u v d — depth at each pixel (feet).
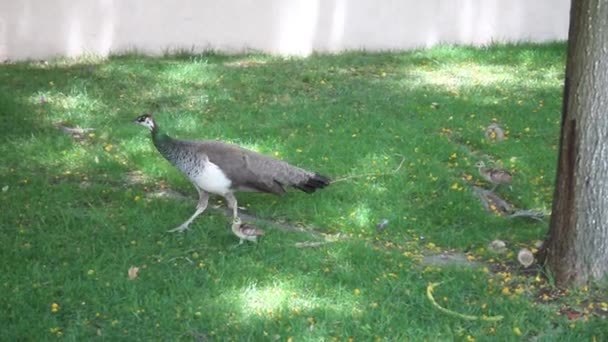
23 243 24.97
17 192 28.32
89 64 43.73
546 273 23.58
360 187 29.09
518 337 20.88
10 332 20.51
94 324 21.16
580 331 21.16
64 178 30.17
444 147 32.78
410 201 28.68
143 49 46.26
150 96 38.78
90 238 25.39
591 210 22.72
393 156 31.83
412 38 49.03
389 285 23.06
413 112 37.19
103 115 36.14
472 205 28.25
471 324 21.40
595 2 21.94
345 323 21.18
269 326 20.97
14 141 32.94
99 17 45.37
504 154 32.68
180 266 23.95
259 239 25.35
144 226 26.16
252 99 38.63
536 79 43.16
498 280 23.57
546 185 30.09
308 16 47.52
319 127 34.91
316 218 27.12
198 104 37.86
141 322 21.18
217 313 21.49
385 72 43.62
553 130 35.47
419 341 20.58
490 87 41.37
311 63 44.88
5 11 44.24
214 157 25.53
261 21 47.19
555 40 50.65
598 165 22.54
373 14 48.26
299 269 23.93
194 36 46.68
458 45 49.32
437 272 23.76
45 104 36.99
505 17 50.01
